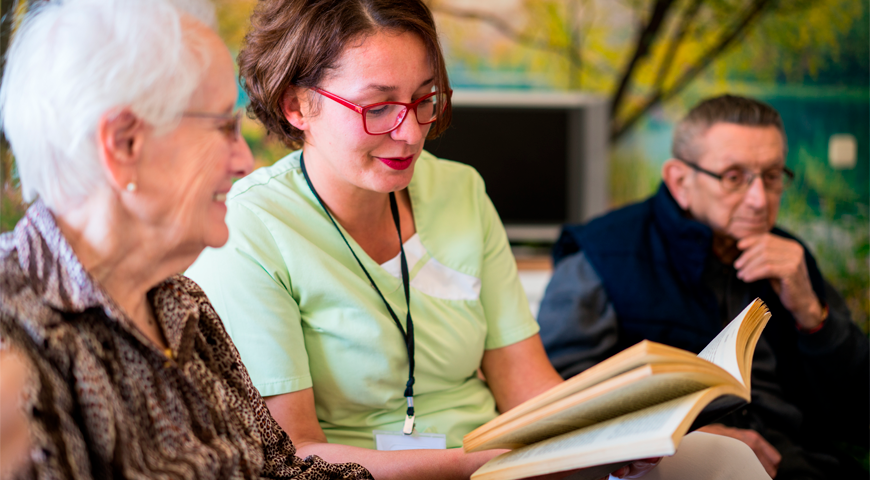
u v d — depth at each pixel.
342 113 1.05
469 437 0.88
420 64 1.05
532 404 0.80
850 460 1.66
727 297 1.67
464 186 1.38
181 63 0.65
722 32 3.56
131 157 0.64
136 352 0.66
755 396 1.58
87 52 0.62
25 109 0.63
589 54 3.51
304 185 1.23
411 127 1.05
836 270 3.69
